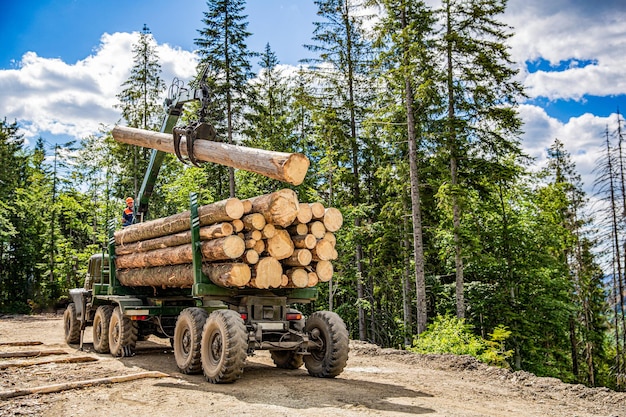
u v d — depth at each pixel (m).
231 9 27.77
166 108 11.04
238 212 7.79
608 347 36.28
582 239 34.56
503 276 24.44
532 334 23.98
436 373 9.59
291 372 9.02
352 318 29.86
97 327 11.60
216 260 8.23
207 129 9.31
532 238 24.67
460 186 19.73
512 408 6.83
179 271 9.24
